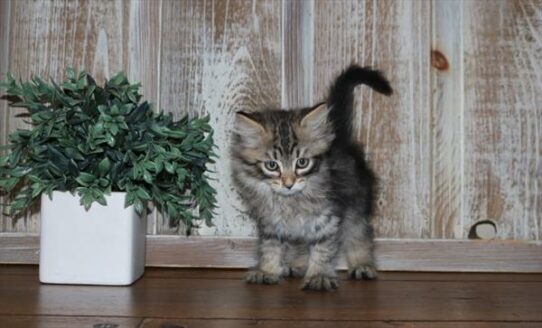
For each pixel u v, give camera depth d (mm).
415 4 1377
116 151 1256
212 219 1378
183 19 1378
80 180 1247
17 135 1267
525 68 1372
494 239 1370
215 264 1375
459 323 1120
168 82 1377
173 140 1305
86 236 1265
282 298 1218
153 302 1190
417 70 1376
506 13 1372
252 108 1380
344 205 1325
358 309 1170
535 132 1372
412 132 1376
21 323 1105
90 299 1200
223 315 1141
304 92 1375
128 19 1370
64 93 1291
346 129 1360
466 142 1376
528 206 1375
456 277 1339
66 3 1375
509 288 1273
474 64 1374
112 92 1273
